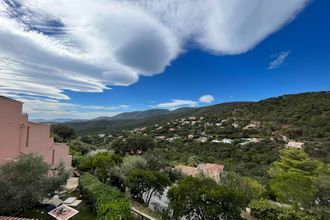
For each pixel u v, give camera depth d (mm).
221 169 33656
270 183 24734
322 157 38938
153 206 18141
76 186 18781
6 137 13992
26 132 16375
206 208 12875
